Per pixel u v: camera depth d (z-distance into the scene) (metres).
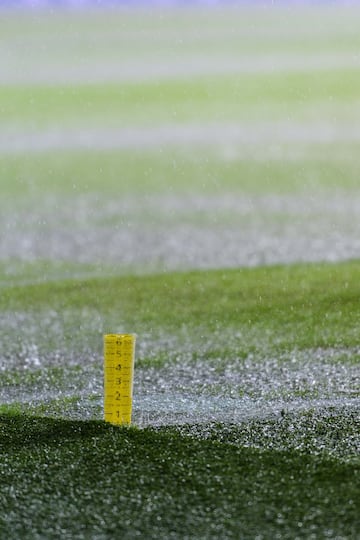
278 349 23.36
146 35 89.88
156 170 51.75
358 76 71.25
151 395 20.06
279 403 19.41
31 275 32.31
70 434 16.97
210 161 53.59
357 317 25.77
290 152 54.62
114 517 13.52
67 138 60.16
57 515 13.63
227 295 28.59
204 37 89.00
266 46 83.81
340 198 44.19
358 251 34.19
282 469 15.12
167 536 12.91
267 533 12.92
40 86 73.81
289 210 42.28
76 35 89.81
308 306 26.97
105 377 17.55
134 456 15.78
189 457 15.72
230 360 22.69
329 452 16.08
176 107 67.50
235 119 63.91
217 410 18.91
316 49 81.06
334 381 20.89
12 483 14.75
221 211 42.59
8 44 86.81
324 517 13.33
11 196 46.97
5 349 24.28
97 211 43.09
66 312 27.64
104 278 31.58
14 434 17.00
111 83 74.12
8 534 13.06
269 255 34.09
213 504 13.84
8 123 64.50
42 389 20.94
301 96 68.38
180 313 26.98
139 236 38.03
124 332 25.44
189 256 34.53
